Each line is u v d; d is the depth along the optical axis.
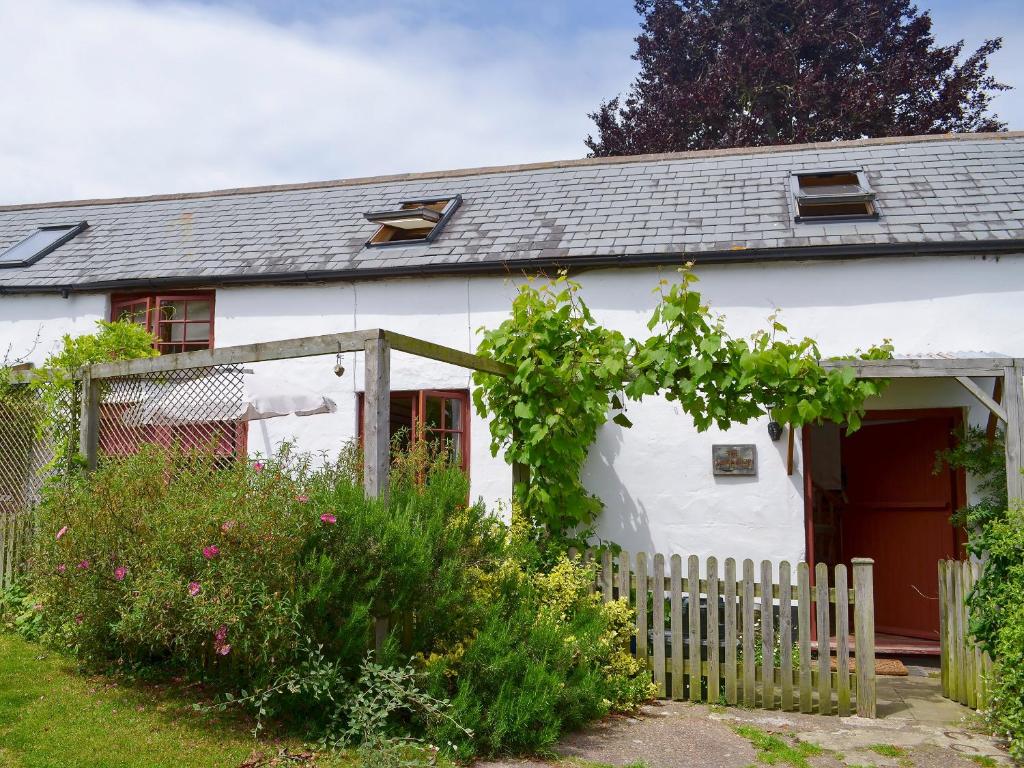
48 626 6.88
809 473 9.02
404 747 5.06
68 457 7.86
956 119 21.69
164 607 5.43
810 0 22.75
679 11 24.42
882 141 11.80
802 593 6.65
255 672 5.55
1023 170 10.22
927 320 8.86
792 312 9.16
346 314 10.48
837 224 9.48
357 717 5.19
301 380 10.57
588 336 7.73
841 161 11.30
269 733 5.29
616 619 6.93
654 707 6.67
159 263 11.51
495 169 13.04
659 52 24.56
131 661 6.41
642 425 9.39
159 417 8.05
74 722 5.34
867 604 6.57
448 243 10.58
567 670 6.17
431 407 10.12
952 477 9.29
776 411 7.35
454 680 5.72
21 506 8.70
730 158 12.09
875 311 8.98
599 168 12.46
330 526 5.59
